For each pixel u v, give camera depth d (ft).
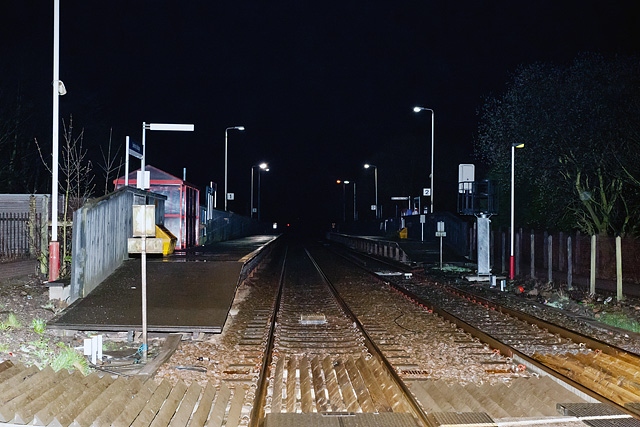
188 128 69.62
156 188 91.61
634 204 96.53
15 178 136.05
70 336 43.42
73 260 48.91
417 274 102.17
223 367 37.22
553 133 96.37
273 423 25.35
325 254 173.88
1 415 23.48
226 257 72.33
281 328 50.78
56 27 54.95
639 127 84.48
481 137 117.29
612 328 51.47
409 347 43.39
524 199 124.88
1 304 49.73
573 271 98.37
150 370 34.55
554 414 27.78
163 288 51.67
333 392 31.30
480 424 25.29
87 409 25.23
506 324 53.72
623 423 25.48
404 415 26.43
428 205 247.09
